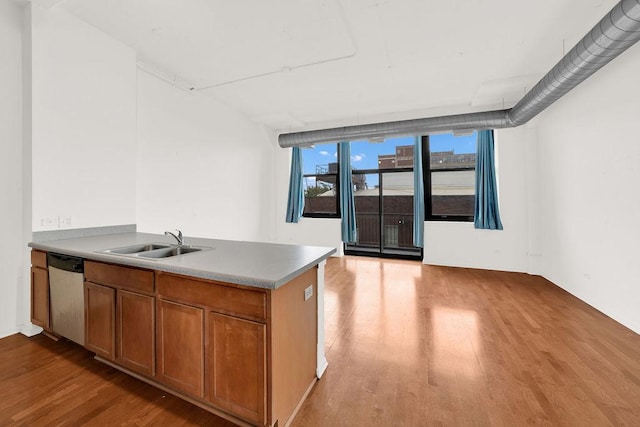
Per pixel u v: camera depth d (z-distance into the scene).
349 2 2.26
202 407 1.59
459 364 2.01
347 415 1.53
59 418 1.49
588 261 3.13
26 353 2.11
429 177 5.17
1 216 2.25
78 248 2.10
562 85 2.69
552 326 2.61
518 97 4.23
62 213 2.47
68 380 1.81
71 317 2.09
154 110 3.48
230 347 1.43
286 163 6.21
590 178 3.04
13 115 2.27
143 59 3.20
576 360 2.04
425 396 1.68
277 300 1.39
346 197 5.62
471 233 4.82
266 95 4.30
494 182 4.57
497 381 1.81
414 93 4.20
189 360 1.55
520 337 2.41
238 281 1.36
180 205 3.87
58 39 2.41
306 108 4.89
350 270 4.75
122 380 1.82
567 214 3.52
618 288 2.68
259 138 5.70
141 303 1.72
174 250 2.31
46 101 2.35
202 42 2.86
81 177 2.59
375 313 2.96
